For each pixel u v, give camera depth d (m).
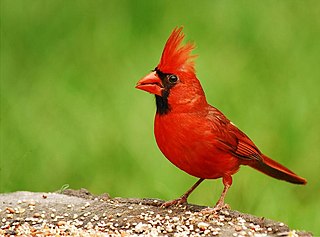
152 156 12.81
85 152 13.09
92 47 15.48
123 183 12.60
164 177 12.38
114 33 15.66
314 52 15.09
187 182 12.15
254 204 11.87
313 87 14.18
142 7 16.08
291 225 11.46
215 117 9.27
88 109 13.85
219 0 16.19
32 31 15.81
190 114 9.15
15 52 15.46
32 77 14.85
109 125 13.42
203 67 14.40
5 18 15.94
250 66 14.62
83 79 14.71
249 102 13.70
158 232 8.76
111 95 14.20
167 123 9.19
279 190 12.10
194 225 8.87
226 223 8.91
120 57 15.09
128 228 8.93
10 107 13.95
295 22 15.77
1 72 14.93
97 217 9.16
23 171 12.84
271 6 16.03
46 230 8.80
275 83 14.23
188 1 16.20
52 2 16.25
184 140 9.14
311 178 12.75
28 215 9.27
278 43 15.31
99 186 12.68
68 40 15.70
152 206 9.51
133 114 13.55
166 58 9.23
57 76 14.80
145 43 15.38
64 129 13.52
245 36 15.48
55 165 13.00
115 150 13.09
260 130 13.23
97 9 16.22
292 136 13.16
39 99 14.25
